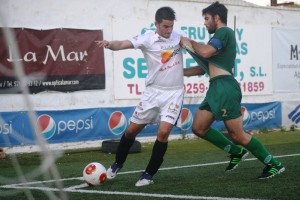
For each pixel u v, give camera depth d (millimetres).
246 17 23422
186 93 21453
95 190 8484
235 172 10289
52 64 18219
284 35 24797
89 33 19047
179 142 20094
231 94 8625
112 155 16172
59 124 18234
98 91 19344
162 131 8703
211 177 9695
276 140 19797
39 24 17953
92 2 19109
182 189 8375
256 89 23766
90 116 18953
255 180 9094
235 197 7535
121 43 8594
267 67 24156
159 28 8680
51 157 3365
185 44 8734
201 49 8570
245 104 23000
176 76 8828
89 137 18938
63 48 18453
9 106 17172
